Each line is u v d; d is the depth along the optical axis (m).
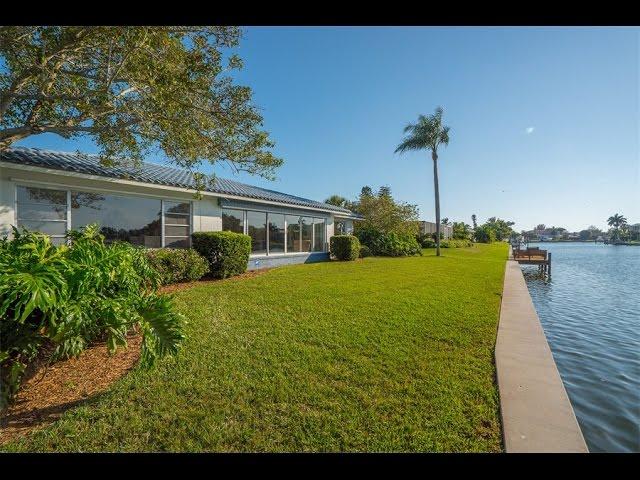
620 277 18.06
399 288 9.45
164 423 2.81
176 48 5.93
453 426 2.82
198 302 7.05
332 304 7.17
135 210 10.44
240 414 2.96
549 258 18.17
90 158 10.84
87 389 3.39
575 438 2.64
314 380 3.62
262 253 14.91
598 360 5.41
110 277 3.38
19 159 7.58
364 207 26.92
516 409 3.06
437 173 26.44
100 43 5.88
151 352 3.03
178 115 6.35
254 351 4.40
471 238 51.22
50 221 8.63
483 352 4.61
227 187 14.09
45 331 3.03
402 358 4.29
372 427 2.79
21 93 6.14
